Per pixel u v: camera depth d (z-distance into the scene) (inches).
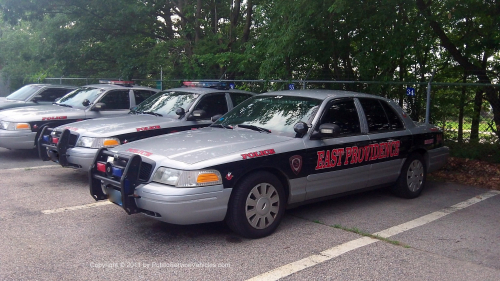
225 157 190.9
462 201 275.6
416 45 384.8
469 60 454.9
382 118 261.3
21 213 231.1
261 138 215.6
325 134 217.0
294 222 226.7
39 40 743.1
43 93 501.0
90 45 684.1
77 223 217.5
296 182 213.2
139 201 187.3
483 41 408.5
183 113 324.2
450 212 250.7
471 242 202.8
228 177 188.5
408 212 248.8
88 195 268.8
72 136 288.7
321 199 229.8
